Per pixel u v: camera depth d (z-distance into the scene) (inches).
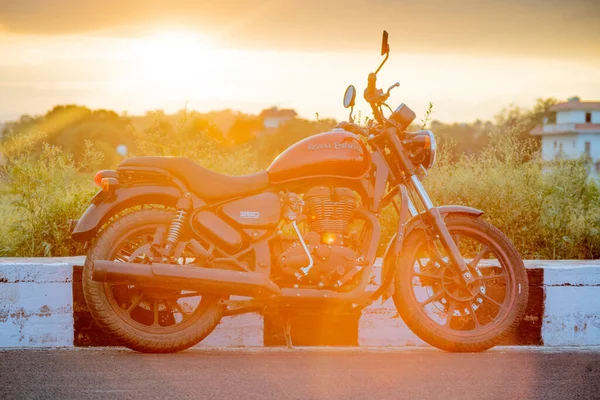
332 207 210.7
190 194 207.8
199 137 350.6
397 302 217.5
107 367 189.5
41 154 318.0
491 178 331.3
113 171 206.5
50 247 295.7
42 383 174.2
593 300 233.6
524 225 321.1
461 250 298.5
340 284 208.8
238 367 191.6
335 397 166.4
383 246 299.0
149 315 215.6
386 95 222.2
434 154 220.1
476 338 214.7
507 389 174.2
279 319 221.9
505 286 226.7
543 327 231.8
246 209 209.2
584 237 318.0
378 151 219.9
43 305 217.6
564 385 178.2
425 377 183.8
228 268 208.4
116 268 196.9
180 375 182.5
